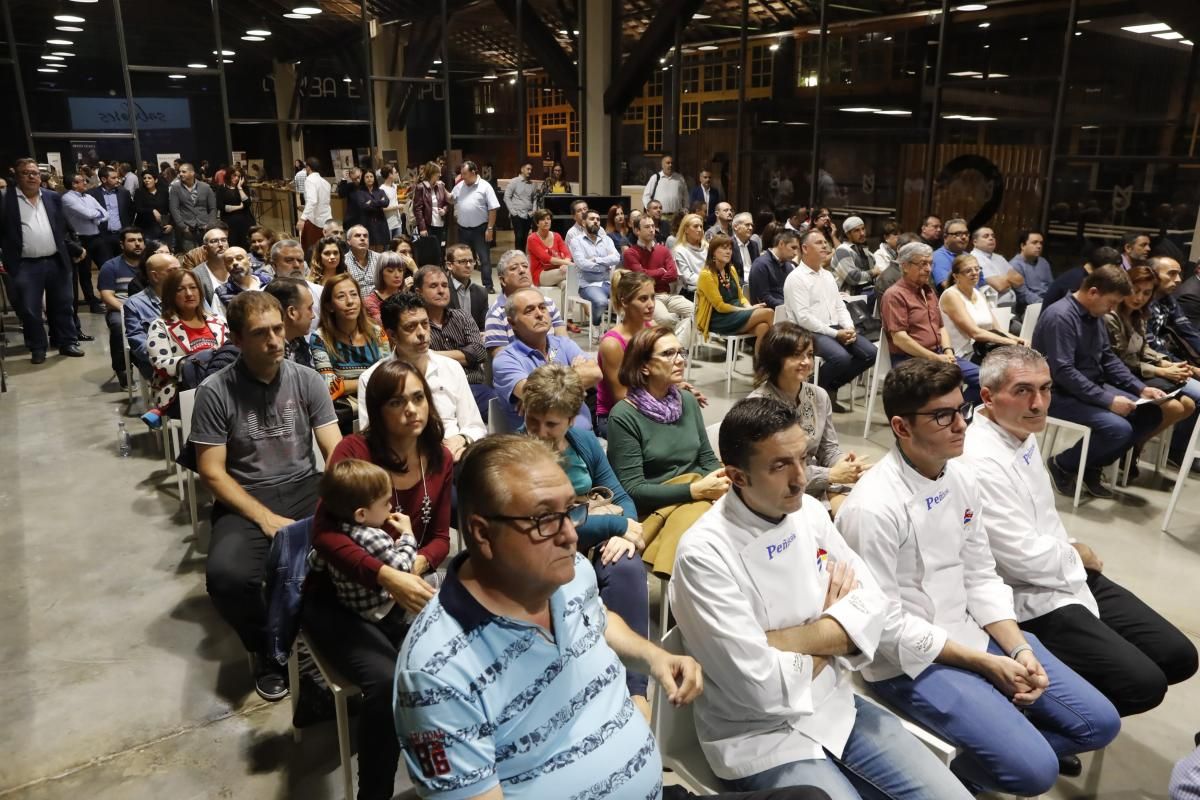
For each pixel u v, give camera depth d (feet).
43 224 20.38
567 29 40.01
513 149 40.29
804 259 17.53
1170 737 7.69
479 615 4.04
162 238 27.99
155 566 10.84
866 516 6.35
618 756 4.38
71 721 7.78
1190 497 13.21
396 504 7.53
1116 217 24.90
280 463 9.21
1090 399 12.63
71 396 18.17
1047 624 7.11
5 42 28.09
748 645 5.28
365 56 35.17
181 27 31.12
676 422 9.21
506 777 4.13
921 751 5.51
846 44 30.99
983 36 27.14
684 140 38.19
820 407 9.91
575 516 4.65
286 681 8.27
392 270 14.65
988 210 28.27
